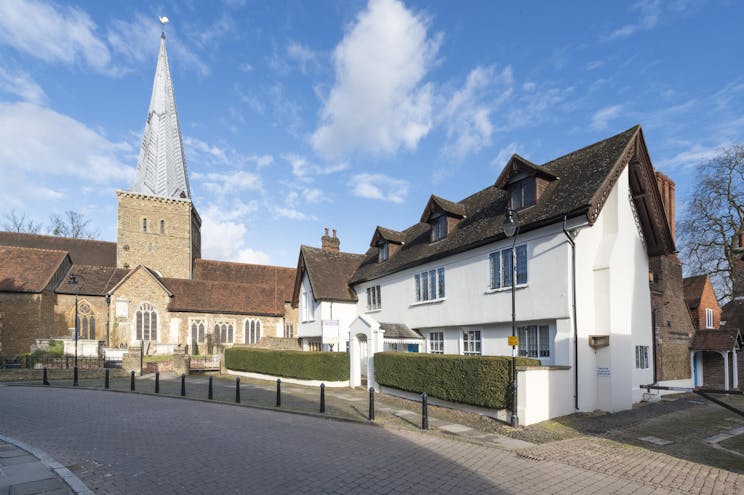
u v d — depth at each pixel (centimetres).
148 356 3488
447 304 1945
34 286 3519
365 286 2684
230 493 655
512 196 1747
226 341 4222
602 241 1509
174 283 4281
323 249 3142
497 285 1691
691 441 1039
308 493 659
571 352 1382
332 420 1258
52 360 2692
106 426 1141
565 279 1409
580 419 1285
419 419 1247
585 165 1597
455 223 2119
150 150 5112
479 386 1280
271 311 4425
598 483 730
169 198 4888
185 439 991
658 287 1928
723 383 2188
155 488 674
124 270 4328
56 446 927
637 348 1653
